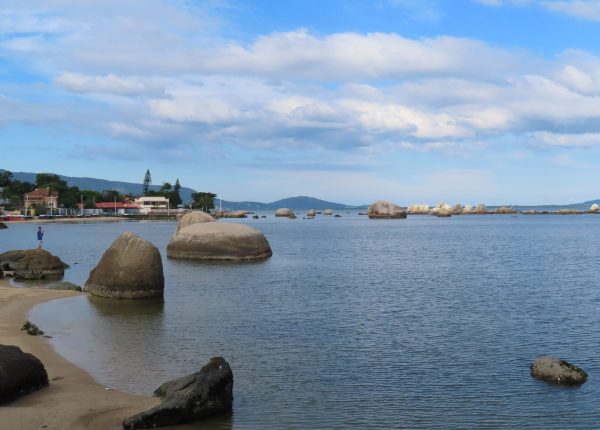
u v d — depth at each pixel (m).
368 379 14.77
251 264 41.81
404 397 13.53
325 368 15.68
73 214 178.12
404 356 16.84
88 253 52.97
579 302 25.84
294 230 101.88
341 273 36.91
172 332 19.69
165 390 13.09
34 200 179.12
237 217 198.88
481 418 12.34
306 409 12.79
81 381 14.23
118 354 16.83
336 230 101.62
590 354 17.06
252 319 21.94
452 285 31.47
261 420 12.18
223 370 12.89
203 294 27.95
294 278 34.25
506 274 36.62
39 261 36.94
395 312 23.48
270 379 14.73
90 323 21.00
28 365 13.30
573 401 13.25
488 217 192.75
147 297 26.16
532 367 15.28
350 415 12.47
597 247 60.12
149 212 185.50
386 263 43.44
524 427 11.90
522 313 23.27
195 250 43.91
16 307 23.56
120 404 12.67
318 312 23.44
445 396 13.59
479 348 17.75
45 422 11.49
